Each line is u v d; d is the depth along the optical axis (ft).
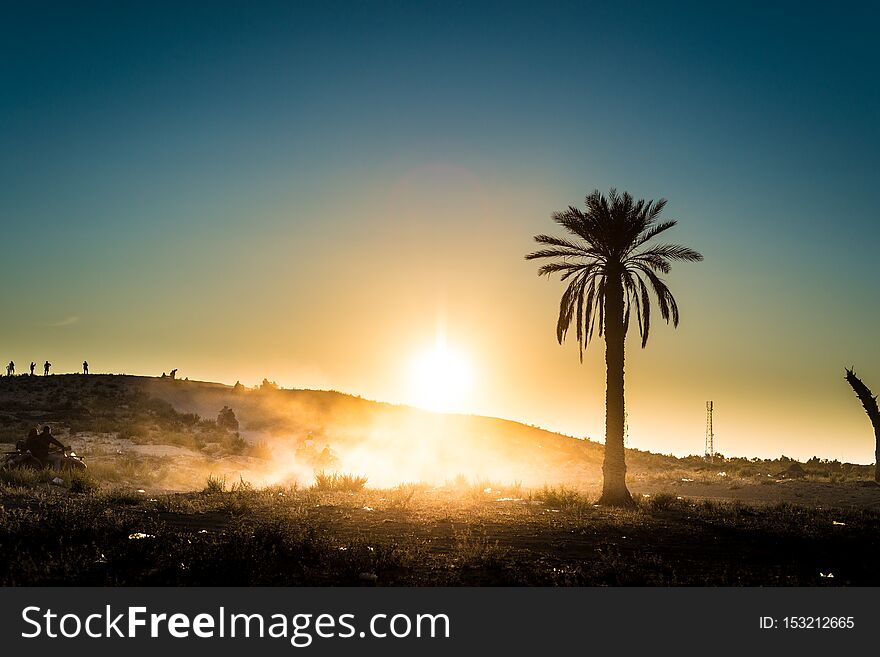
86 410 181.98
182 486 98.99
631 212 89.40
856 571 42.83
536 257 93.76
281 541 41.91
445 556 41.86
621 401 88.94
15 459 90.43
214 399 230.27
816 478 143.95
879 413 136.15
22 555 37.93
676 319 90.68
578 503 79.30
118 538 43.16
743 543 52.06
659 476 147.13
